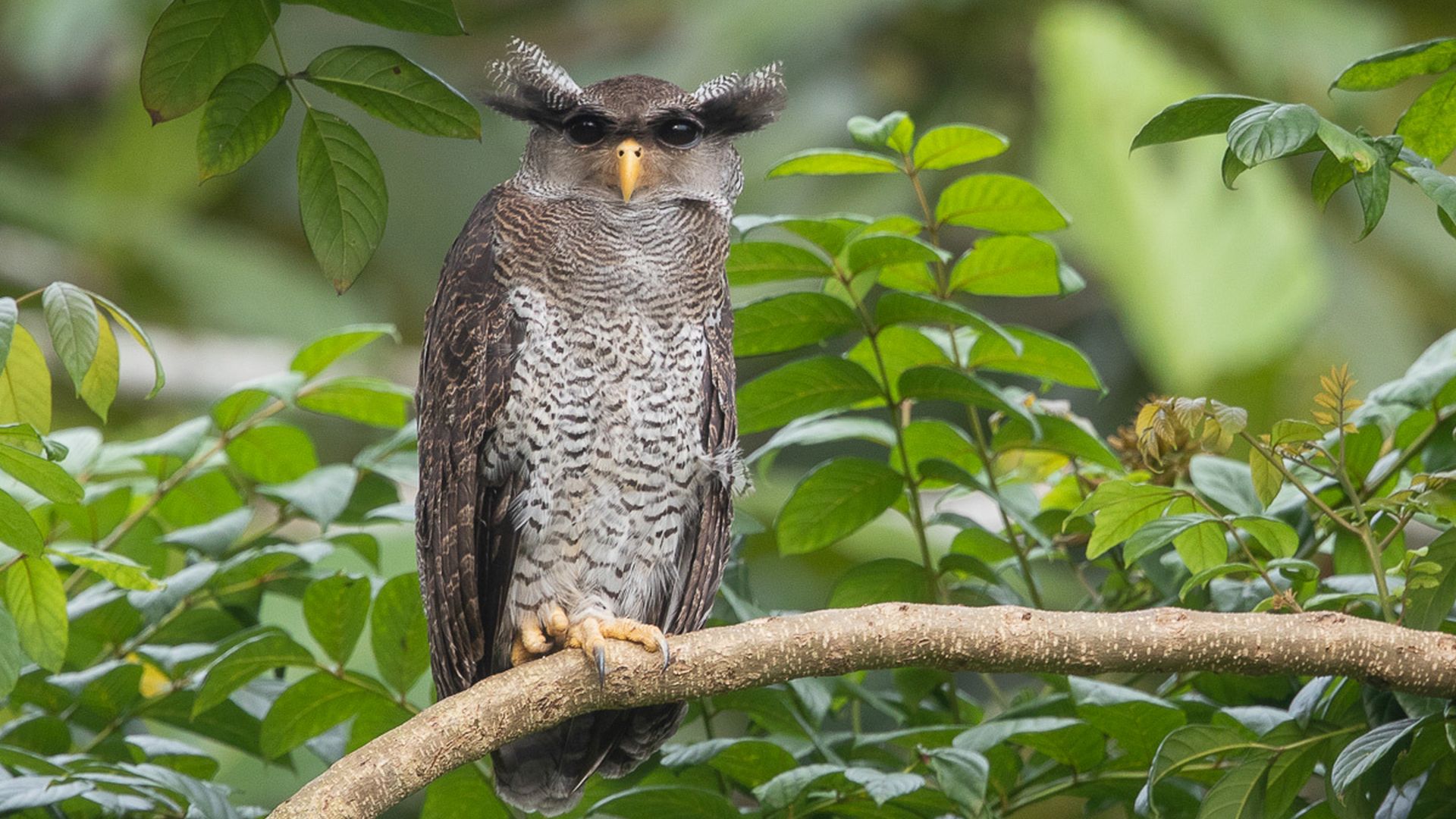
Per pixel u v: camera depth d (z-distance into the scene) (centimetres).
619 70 1933
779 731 711
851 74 1786
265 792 1064
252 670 673
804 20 1752
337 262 602
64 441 768
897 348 777
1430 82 1672
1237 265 1412
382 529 1038
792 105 1758
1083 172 1457
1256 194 1427
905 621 587
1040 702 695
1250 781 588
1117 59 1476
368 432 1596
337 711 695
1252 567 605
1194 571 636
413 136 1859
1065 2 1742
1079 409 1653
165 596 695
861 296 775
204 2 559
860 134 725
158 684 794
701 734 1066
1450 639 558
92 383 603
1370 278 1625
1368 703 600
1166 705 619
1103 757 661
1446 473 590
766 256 736
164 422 1527
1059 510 770
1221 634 569
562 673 602
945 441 784
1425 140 631
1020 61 1780
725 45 1761
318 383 801
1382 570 595
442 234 1847
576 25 1984
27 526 576
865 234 725
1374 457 694
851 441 1559
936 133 723
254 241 1945
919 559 1328
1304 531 718
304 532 1105
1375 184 514
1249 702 720
